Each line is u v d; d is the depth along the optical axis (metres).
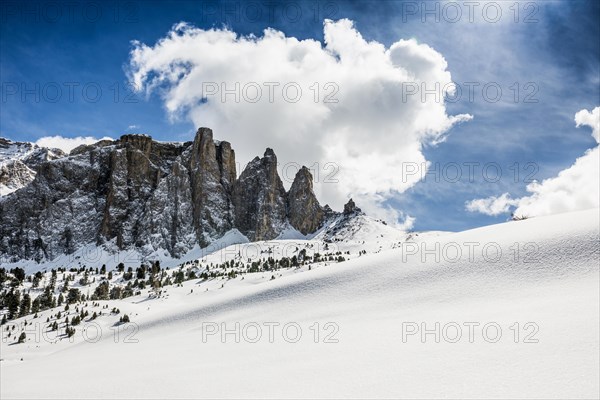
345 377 23.36
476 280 54.09
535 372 19.83
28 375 45.25
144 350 58.38
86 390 28.66
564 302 34.66
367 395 19.59
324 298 71.75
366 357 28.41
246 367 30.97
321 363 28.44
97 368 43.91
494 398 17.45
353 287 72.12
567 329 25.84
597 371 18.81
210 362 36.75
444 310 44.88
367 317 50.75
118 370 39.50
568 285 43.16
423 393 18.98
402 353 27.94
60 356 76.75
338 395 20.09
